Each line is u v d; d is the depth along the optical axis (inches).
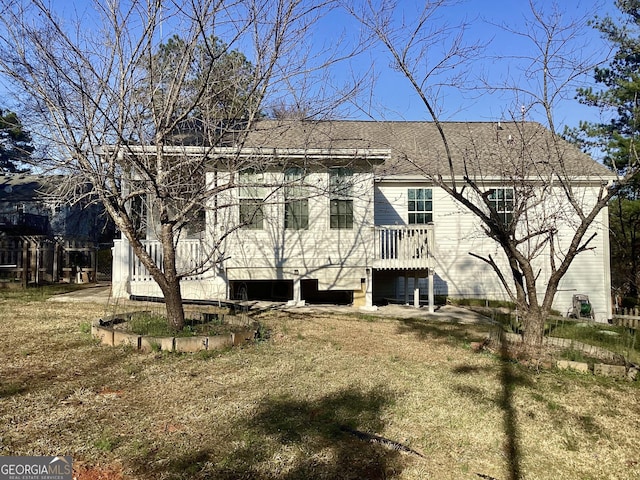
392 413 168.6
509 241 273.1
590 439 159.6
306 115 273.3
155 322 282.7
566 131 653.9
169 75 254.7
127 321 292.7
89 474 119.6
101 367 204.5
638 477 135.4
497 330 315.9
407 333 319.3
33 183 1035.9
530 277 272.2
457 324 362.6
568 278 536.7
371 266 425.1
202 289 415.2
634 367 236.5
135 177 261.3
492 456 142.9
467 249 537.0
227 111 255.0
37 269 572.1
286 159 307.9
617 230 679.7
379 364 233.3
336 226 423.2
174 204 268.1
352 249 424.5
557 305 532.7
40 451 129.2
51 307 361.1
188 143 279.1
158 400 170.1
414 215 535.5
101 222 897.5
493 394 197.3
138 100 242.4
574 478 132.8
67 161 226.2
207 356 227.5
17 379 185.5
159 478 119.0
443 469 132.1
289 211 418.0
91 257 677.3
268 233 416.2
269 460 129.6
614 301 660.1
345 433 149.7
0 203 934.4
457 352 268.2
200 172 263.4
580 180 511.5
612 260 724.0
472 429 160.4
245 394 179.5
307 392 184.5
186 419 154.3
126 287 419.2
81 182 234.2
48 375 191.9
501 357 259.6
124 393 175.6
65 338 253.6
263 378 199.6
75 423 147.8
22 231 773.9
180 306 267.4
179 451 132.6
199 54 244.8
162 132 239.9
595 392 207.8
